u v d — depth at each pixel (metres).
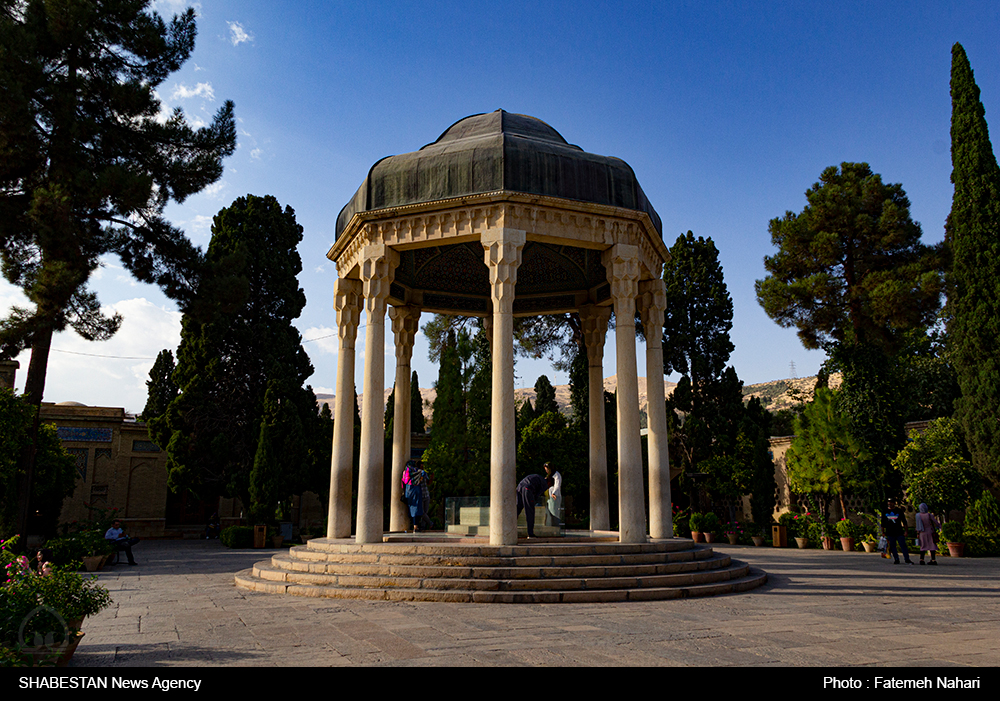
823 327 31.14
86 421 33.03
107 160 19.78
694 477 34.53
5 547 6.77
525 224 13.48
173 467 30.75
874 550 23.55
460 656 6.71
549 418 38.94
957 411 25.88
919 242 29.56
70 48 18.92
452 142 14.70
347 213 15.85
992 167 25.70
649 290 16.38
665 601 10.80
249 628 8.38
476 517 15.23
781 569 16.95
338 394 15.74
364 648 7.13
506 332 12.97
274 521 30.55
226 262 21.97
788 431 53.81
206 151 21.16
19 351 18.30
